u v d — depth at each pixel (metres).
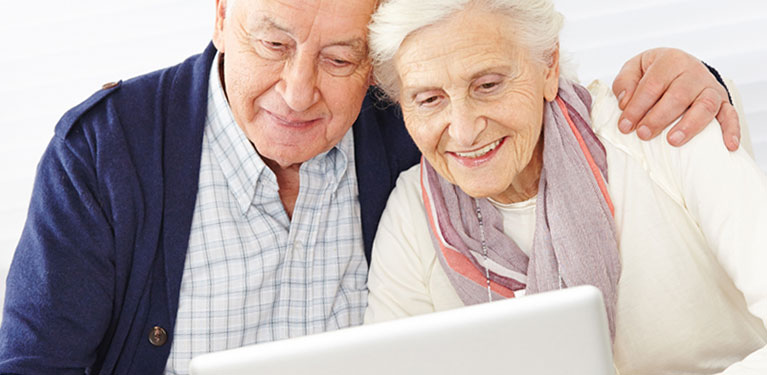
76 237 1.70
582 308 0.94
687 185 1.61
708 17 2.55
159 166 1.77
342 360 0.98
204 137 1.83
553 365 0.96
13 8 2.68
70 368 1.70
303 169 1.82
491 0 1.51
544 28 1.57
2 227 2.76
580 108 1.72
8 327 1.67
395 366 0.98
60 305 1.67
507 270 1.74
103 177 1.72
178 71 1.88
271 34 1.57
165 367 1.80
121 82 1.87
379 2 1.60
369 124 1.92
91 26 2.69
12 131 2.74
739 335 1.67
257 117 1.69
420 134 1.61
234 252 1.80
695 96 1.65
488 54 1.52
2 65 2.71
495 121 1.57
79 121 1.79
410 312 1.81
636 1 2.58
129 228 1.72
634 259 1.67
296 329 1.82
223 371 1.00
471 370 0.97
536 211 1.71
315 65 1.62
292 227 1.82
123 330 1.75
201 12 2.66
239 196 1.81
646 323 1.68
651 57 1.78
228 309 1.78
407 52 1.55
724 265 1.57
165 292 1.77
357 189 1.90
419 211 1.83
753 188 1.54
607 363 0.95
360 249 1.88
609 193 1.68
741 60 2.55
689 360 1.68
